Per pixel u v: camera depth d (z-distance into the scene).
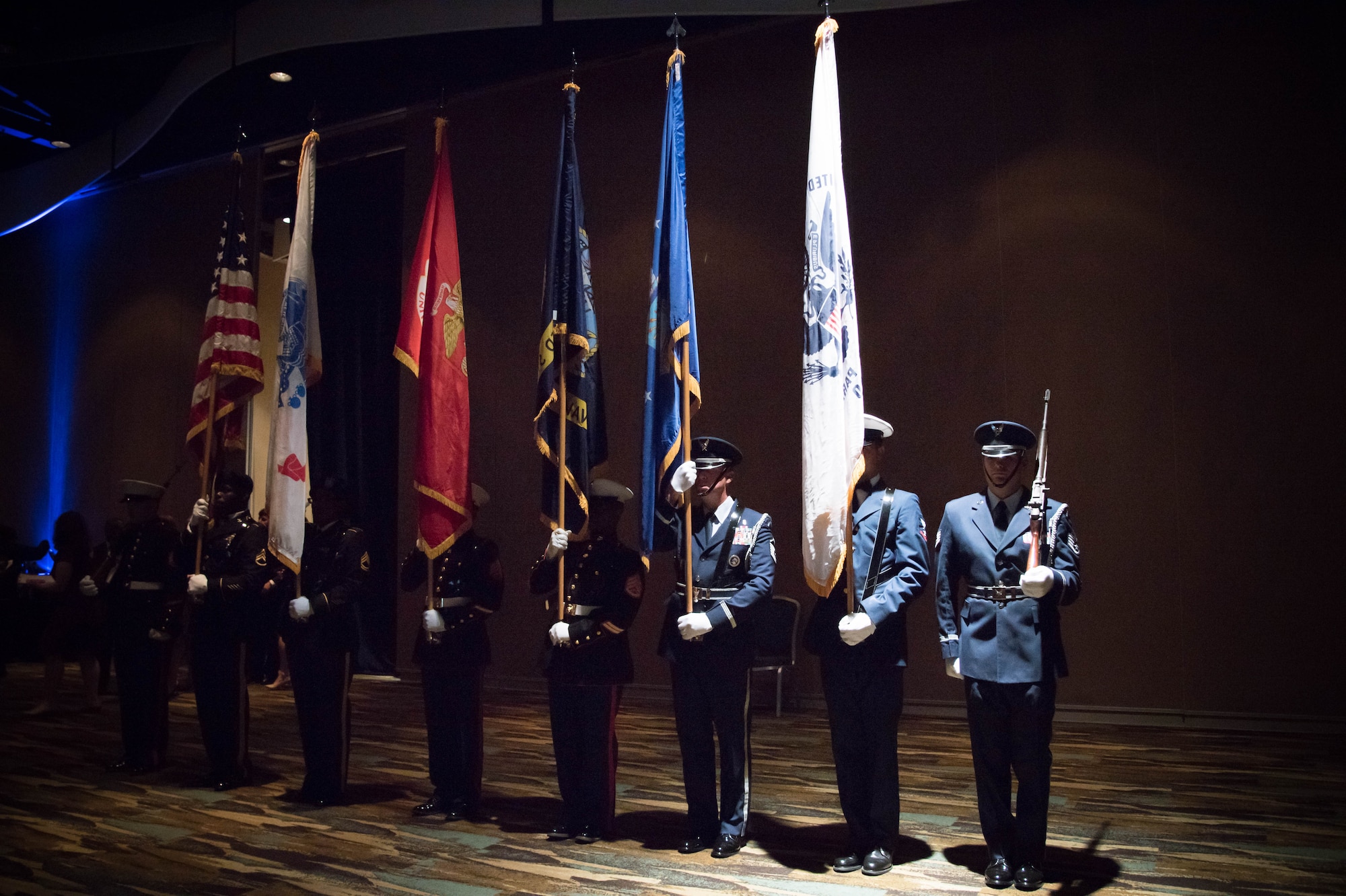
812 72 7.88
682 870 3.65
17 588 10.11
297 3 8.02
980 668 3.44
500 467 8.66
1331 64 6.37
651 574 7.97
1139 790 4.74
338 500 4.93
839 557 3.63
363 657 9.48
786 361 7.71
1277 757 5.46
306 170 5.27
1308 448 6.23
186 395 10.43
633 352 8.30
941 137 7.38
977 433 3.62
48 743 6.25
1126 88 6.88
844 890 3.41
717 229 8.07
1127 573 6.57
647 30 8.19
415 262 4.86
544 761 5.62
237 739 5.07
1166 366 6.61
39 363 11.38
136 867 3.74
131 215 10.98
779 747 5.90
